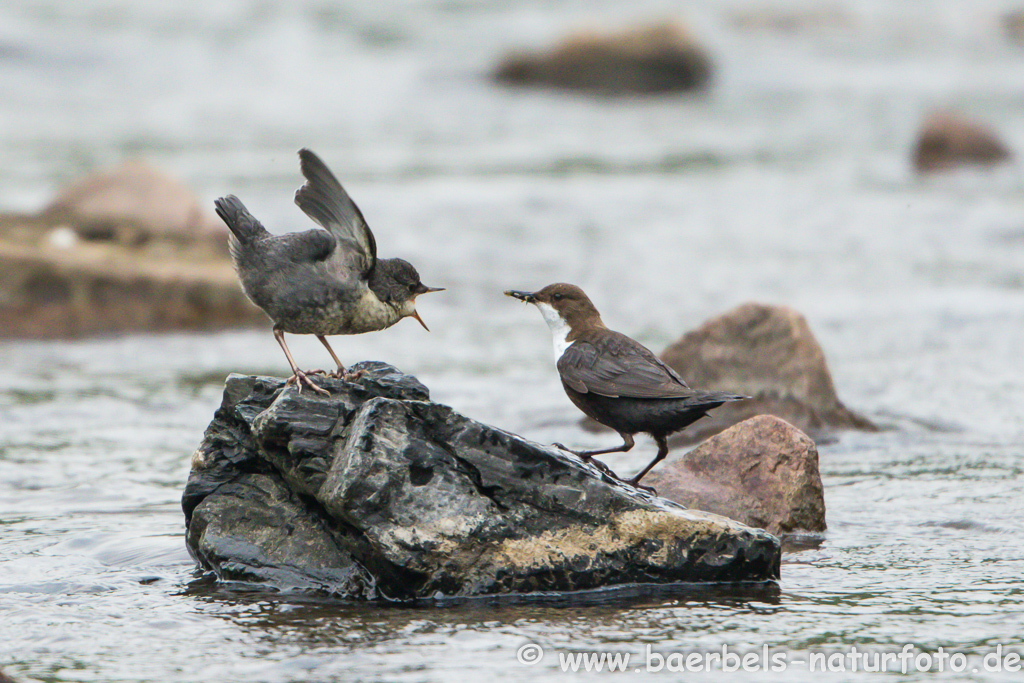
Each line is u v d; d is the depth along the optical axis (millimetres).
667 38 45375
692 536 7441
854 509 9156
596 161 32250
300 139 34594
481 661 6188
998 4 68500
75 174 27891
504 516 7344
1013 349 15703
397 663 6164
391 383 7754
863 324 17359
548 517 7414
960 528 8602
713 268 21500
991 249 22828
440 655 6270
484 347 16562
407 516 7184
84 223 19812
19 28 49688
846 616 6824
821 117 40156
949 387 13820
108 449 11242
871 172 31016
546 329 17812
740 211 26547
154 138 33688
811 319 17734
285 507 7688
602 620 6801
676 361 12375
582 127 38406
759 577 7480
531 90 45812
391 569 7094
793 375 12086
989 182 29641
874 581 7453
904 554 8016
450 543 7188
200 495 7848
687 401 8102
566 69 45531
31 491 9766
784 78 49062
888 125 38312
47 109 37906
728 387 12211
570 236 24078
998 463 10531
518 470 7465
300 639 6520
